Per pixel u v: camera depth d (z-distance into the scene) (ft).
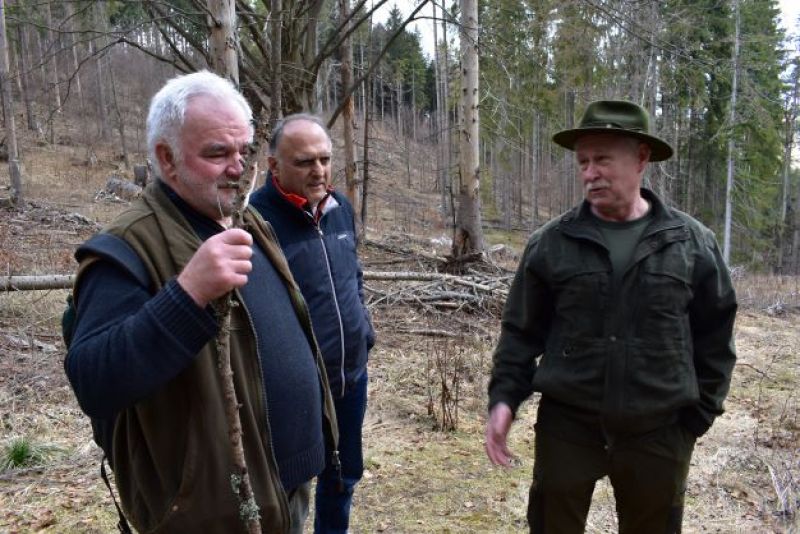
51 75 50.83
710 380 7.03
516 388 7.48
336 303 9.20
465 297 25.62
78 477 12.12
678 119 62.18
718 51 49.49
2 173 62.69
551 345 7.15
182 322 4.10
